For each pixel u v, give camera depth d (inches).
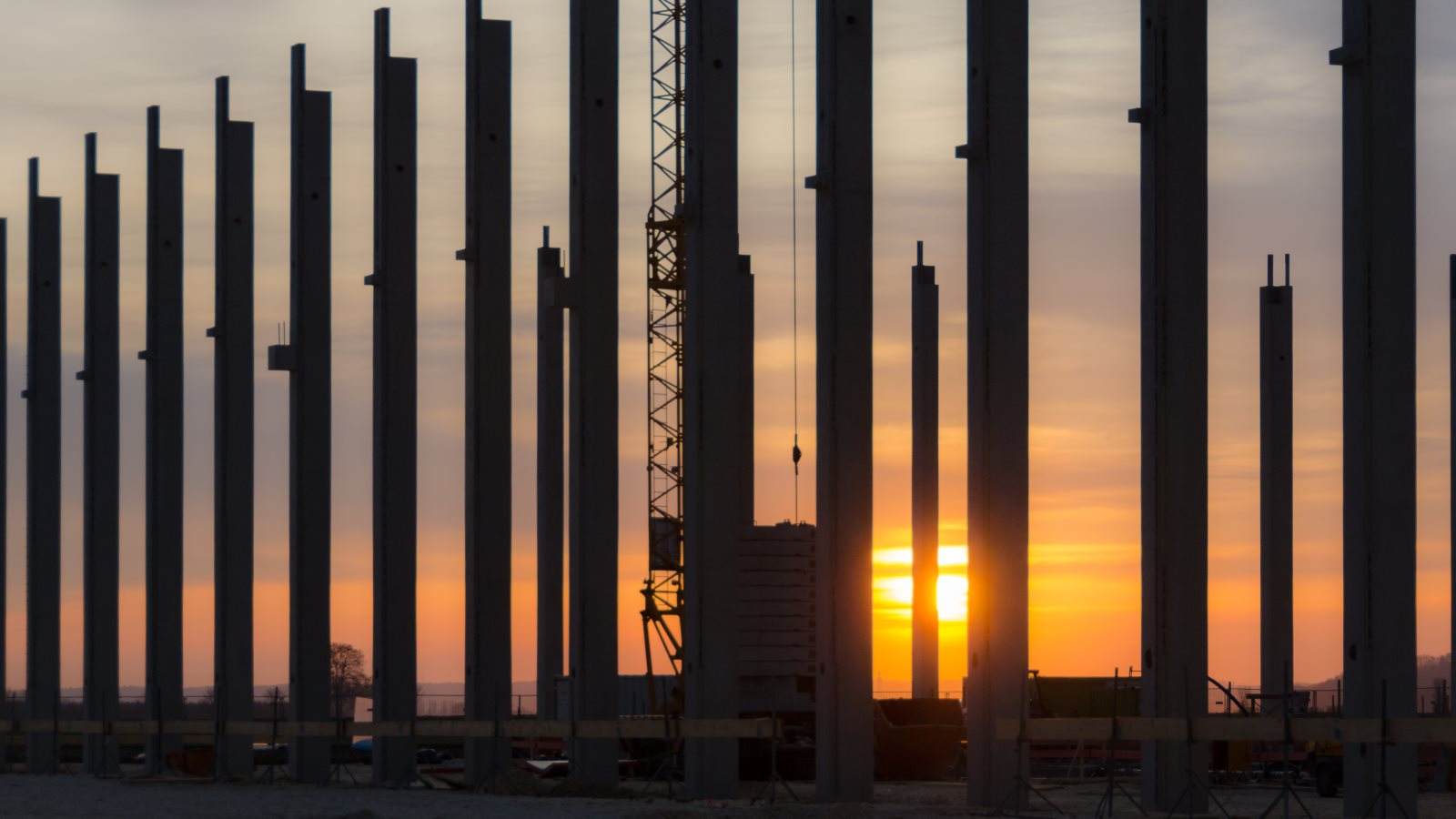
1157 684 1733.5
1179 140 1752.0
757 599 2568.9
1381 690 1563.7
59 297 3157.0
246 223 2674.7
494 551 2279.8
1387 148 1593.3
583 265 2106.3
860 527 1910.7
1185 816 1721.2
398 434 2393.0
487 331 2294.5
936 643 2790.4
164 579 2819.9
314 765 2469.2
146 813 1943.9
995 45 1841.8
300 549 2493.8
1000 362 1828.2
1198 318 1753.2
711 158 2001.7
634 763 2571.4
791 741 2539.4
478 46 2304.4
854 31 1923.0
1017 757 1787.6
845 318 1913.1
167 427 2832.2
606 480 2101.4
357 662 7529.5
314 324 2513.5
